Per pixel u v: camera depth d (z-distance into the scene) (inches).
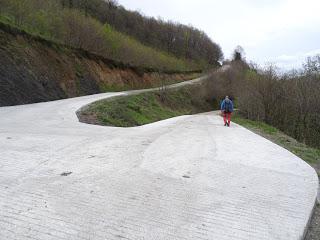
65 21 1363.2
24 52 816.9
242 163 258.1
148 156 259.8
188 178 205.8
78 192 169.3
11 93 657.6
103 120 565.3
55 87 887.1
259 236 131.8
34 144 275.4
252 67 1507.1
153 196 169.8
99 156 248.4
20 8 1045.2
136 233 129.2
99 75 1311.5
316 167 276.4
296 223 145.4
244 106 1157.7
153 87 1831.9
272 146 354.6
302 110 905.5
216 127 548.1
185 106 1690.5
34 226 130.4
